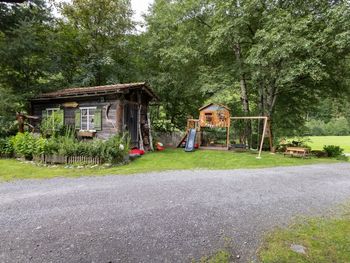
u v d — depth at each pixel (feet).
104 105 39.27
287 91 48.08
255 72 40.37
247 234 11.58
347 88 45.01
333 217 13.84
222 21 42.88
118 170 26.48
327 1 37.73
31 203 15.56
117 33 60.70
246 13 39.58
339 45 33.14
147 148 44.52
